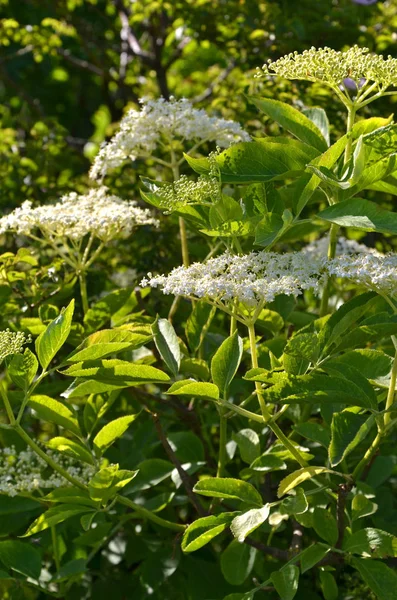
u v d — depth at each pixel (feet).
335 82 5.48
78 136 13.56
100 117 13.29
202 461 6.12
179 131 6.38
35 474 6.05
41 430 7.11
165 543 6.20
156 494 6.45
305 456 5.73
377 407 5.39
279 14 7.77
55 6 9.44
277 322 6.20
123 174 7.61
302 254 5.48
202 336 6.14
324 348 5.42
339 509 5.53
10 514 6.23
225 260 5.47
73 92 13.55
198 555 6.23
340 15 7.76
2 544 5.90
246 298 5.36
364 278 5.34
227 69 9.20
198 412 6.46
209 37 8.29
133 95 9.50
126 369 5.44
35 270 6.51
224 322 6.96
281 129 7.34
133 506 5.82
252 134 7.49
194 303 6.20
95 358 5.46
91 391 5.54
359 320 5.86
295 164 5.57
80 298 7.00
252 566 5.81
